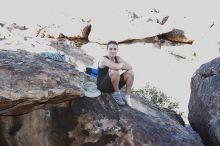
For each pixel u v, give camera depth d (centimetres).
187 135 596
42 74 525
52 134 545
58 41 1828
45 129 546
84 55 1725
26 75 512
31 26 1933
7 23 1919
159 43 1953
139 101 669
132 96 677
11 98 473
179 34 1972
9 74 505
